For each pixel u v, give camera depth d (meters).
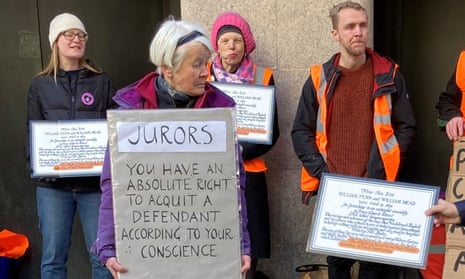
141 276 2.56
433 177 4.72
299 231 4.54
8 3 4.96
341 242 3.20
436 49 4.59
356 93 3.61
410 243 3.11
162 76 2.65
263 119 3.92
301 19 4.34
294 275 4.59
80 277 5.17
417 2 4.59
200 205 2.53
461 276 3.22
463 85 3.62
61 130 3.93
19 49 5.00
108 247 2.58
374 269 3.71
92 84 4.01
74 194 4.04
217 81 3.96
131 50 4.98
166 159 2.51
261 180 4.05
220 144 2.50
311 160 3.70
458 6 4.52
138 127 2.50
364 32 3.50
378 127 3.55
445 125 3.68
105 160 2.62
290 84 4.42
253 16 4.39
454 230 3.23
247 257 2.64
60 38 3.92
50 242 4.02
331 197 3.22
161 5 4.94
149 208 2.54
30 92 4.02
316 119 3.75
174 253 2.55
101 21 4.96
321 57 4.36
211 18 4.44
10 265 5.00
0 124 5.08
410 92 4.68
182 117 2.49
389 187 3.15
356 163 3.61
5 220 5.18
